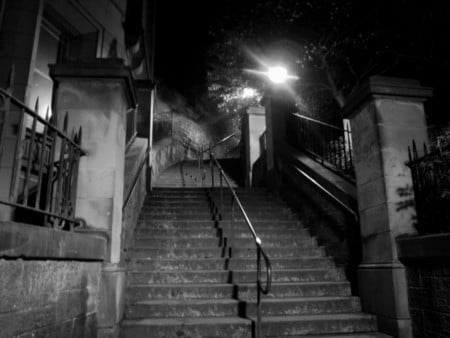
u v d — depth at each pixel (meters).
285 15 11.39
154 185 12.73
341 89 12.03
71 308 3.74
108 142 4.97
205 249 7.03
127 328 4.85
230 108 19.97
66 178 4.12
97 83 5.17
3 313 2.67
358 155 6.07
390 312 5.01
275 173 10.44
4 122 2.84
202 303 5.41
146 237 7.37
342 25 10.73
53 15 8.12
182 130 22.20
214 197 9.65
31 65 6.77
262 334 5.00
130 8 10.88
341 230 6.66
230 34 13.25
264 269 6.59
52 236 3.29
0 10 6.74
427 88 5.82
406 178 5.43
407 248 4.91
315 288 6.03
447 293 4.30
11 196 2.97
